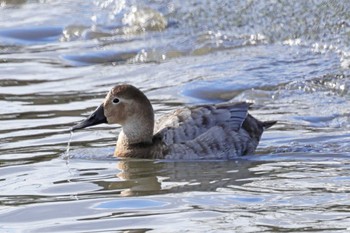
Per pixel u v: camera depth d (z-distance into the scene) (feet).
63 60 74.33
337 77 65.51
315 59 70.03
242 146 51.57
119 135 52.21
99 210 41.96
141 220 40.42
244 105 52.80
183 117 52.13
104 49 76.79
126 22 83.92
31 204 43.09
